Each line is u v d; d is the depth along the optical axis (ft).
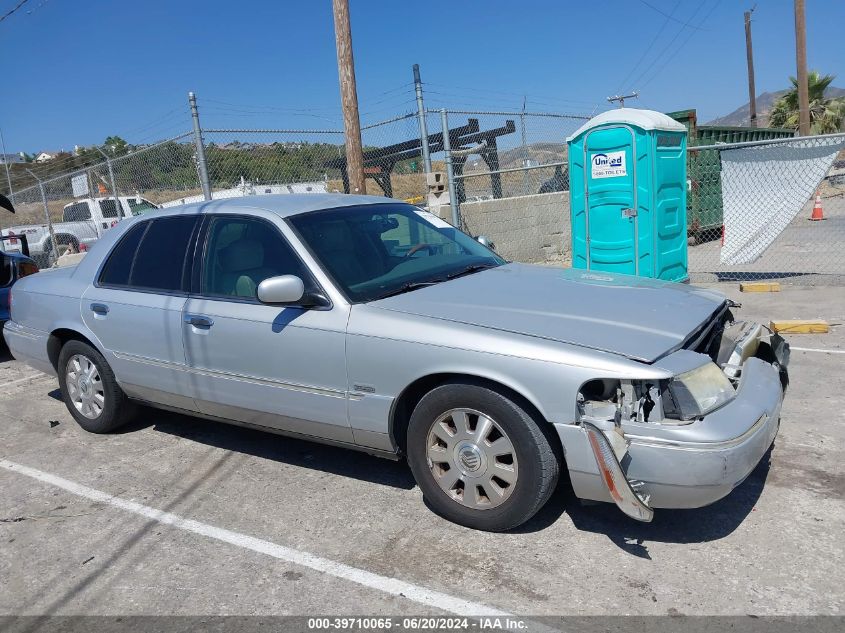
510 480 10.95
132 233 16.37
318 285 12.75
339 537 11.77
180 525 12.60
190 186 35.86
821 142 29.35
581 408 10.27
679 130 27.94
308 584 10.47
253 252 13.82
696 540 10.94
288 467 14.85
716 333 12.76
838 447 13.83
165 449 16.39
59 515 13.34
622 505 9.83
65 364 17.61
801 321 22.67
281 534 12.02
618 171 27.25
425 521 12.10
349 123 31.78
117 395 16.74
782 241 47.37
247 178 35.50
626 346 10.36
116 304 15.76
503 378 10.62
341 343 12.16
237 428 17.56
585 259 29.01
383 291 12.85
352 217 14.73
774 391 11.32
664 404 9.96
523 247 43.68
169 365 14.90
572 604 9.57
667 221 27.81
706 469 9.68
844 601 9.27
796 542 10.69
